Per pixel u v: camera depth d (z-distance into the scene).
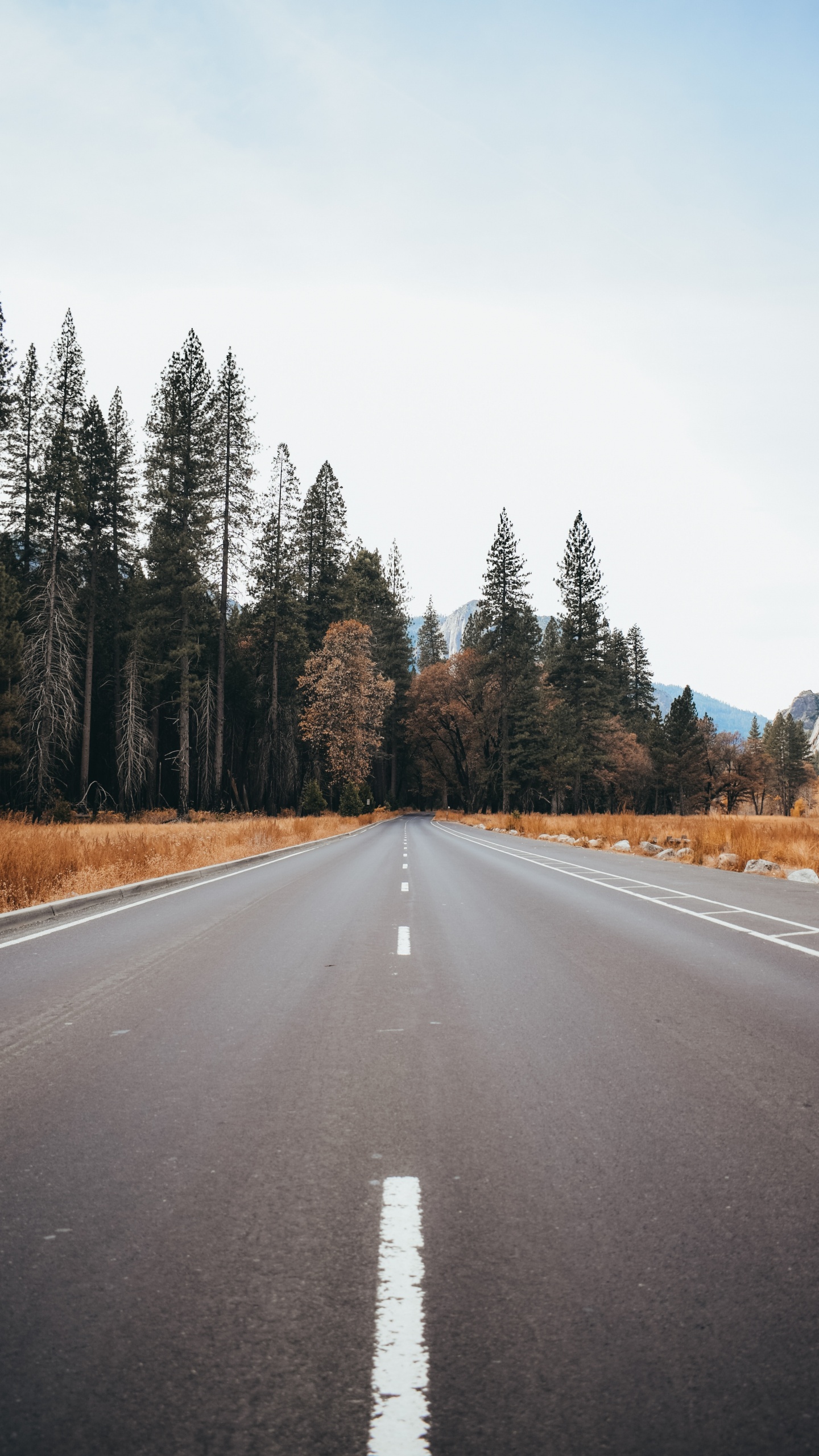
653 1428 2.07
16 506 46.12
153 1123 4.12
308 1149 3.81
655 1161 3.66
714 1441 2.03
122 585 50.12
